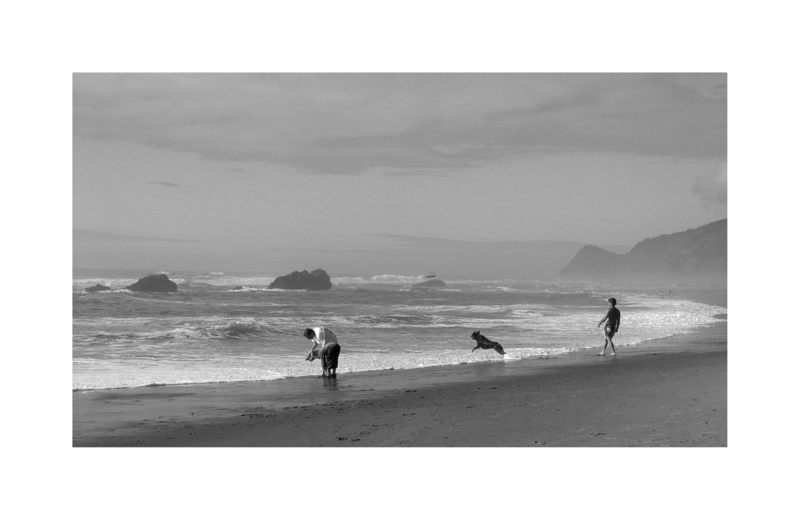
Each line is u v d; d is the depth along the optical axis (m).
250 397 11.72
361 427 9.36
